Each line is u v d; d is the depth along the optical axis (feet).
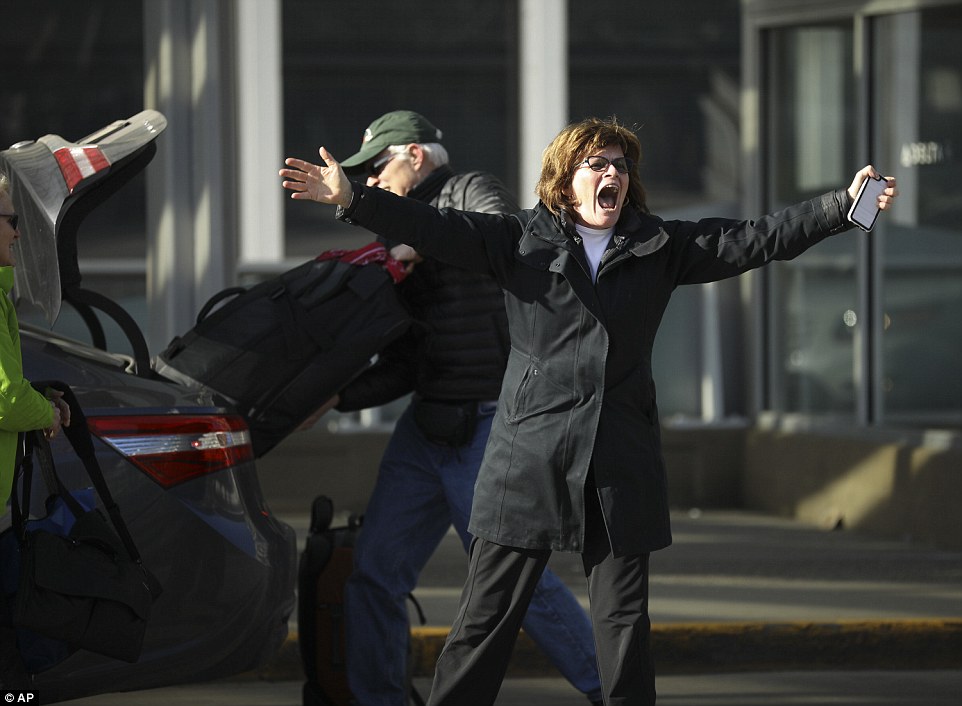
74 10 107.65
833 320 112.06
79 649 47.37
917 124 105.91
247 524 52.70
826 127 111.24
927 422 107.04
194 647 50.67
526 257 47.98
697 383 117.29
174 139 106.42
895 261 107.55
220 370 57.41
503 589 48.57
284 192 109.09
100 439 49.88
